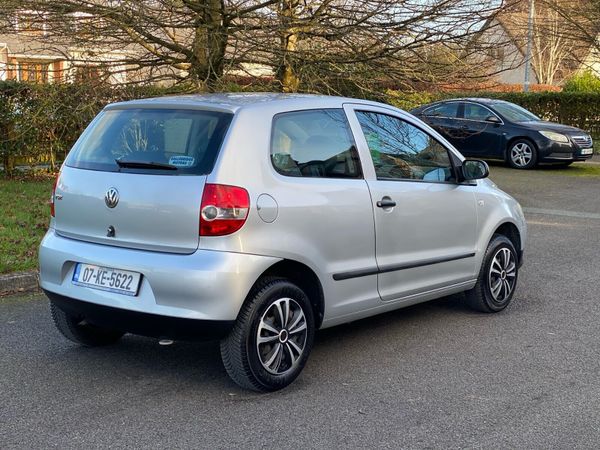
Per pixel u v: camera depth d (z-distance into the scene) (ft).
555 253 29.89
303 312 15.33
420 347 18.10
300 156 15.65
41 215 30.83
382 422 13.67
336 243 15.89
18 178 40.73
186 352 17.60
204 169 14.20
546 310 21.59
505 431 13.33
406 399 14.80
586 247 31.09
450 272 19.43
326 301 15.87
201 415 13.91
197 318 13.73
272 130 15.23
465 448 12.64
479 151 59.72
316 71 33.73
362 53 33.47
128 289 14.35
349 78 34.22
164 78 35.27
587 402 14.71
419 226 18.15
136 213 14.52
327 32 32.76
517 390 15.33
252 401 14.60
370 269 16.76
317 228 15.42
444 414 14.06
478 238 20.34
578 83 96.58
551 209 40.96
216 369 16.44
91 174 15.48
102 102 34.58
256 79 34.83
